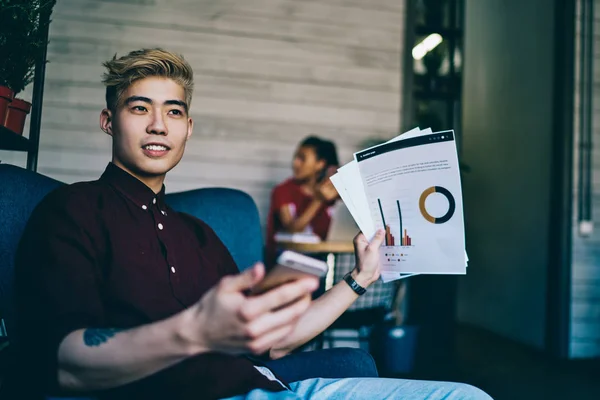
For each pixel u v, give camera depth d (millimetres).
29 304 825
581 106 3527
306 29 3701
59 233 897
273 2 3654
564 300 3508
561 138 3564
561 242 3529
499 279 4371
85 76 3354
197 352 628
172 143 1121
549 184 3719
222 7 3576
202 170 3533
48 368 731
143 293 970
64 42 3334
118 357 669
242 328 579
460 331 4473
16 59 1600
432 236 1081
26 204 1132
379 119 3811
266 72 3637
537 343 3789
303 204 3322
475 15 4914
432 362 3361
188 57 3527
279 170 3643
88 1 3371
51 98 3309
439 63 4195
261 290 652
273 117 3643
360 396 956
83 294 842
